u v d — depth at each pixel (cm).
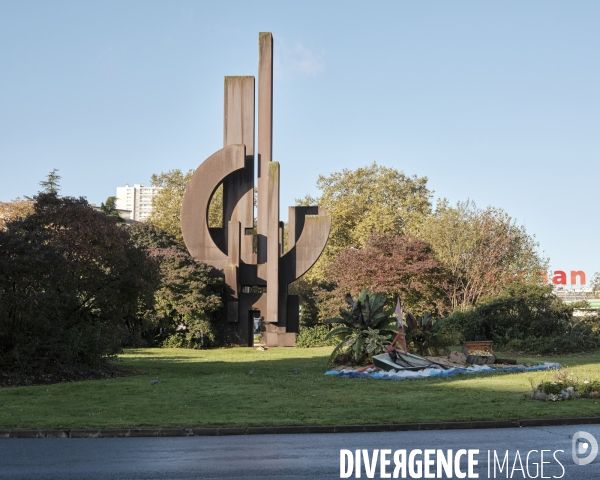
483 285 5300
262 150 4822
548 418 1307
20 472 902
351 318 2536
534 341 3516
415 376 2153
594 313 3925
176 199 7075
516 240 5547
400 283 5019
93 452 1041
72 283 2259
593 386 1616
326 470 918
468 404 1496
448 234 5453
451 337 3712
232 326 4741
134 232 5153
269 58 4853
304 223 4809
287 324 4728
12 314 2127
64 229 2369
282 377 2167
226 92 4816
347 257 5300
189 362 3022
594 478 884
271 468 927
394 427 1246
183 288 4497
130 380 2078
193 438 1171
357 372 2202
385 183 7000
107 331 2464
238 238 4716
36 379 2069
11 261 2045
